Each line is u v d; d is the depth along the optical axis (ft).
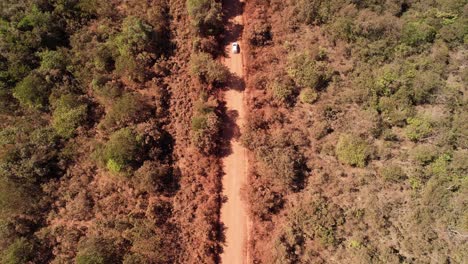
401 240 121.80
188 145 136.87
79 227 123.03
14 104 139.95
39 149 130.52
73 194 127.03
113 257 117.08
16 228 119.85
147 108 140.26
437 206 124.77
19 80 143.02
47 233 121.08
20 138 132.67
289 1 163.02
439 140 135.33
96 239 118.73
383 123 140.05
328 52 154.40
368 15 156.25
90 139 135.74
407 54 151.53
